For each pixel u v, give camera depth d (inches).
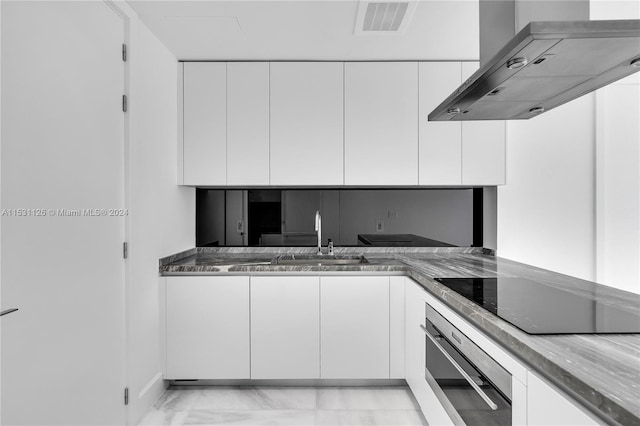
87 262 68.0
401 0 77.9
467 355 57.0
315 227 122.6
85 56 67.3
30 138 54.8
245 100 108.8
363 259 114.1
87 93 67.9
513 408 43.3
